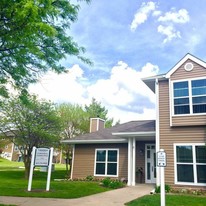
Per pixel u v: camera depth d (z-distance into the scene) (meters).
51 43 7.62
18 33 5.34
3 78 8.01
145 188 13.59
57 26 7.60
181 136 13.06
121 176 17.81
